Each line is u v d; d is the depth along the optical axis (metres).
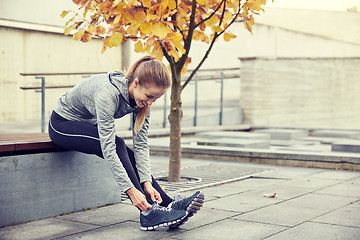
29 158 3.44
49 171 3.59
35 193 3.50
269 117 15.19
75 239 3.03
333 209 3.88
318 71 17.39
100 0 4.39
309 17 19.66
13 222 3.37
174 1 4.10
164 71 2.95
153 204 3.20
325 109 17.86
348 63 18.94
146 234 3.14
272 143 9.67
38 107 10.59
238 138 9.24
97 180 3.97
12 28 10.05
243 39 15.88
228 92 15.15
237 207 3.95
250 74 14.55
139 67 2.98
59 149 3.66
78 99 3.28
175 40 4.12
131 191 3.02
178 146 5.27
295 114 16.38
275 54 17.22
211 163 6.89
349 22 20.34
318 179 5.48
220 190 4.78
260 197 4.39
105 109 3.01
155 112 11.98
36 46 10.56
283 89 15.74
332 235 3.11
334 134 11.02
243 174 5.85
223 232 3.18
